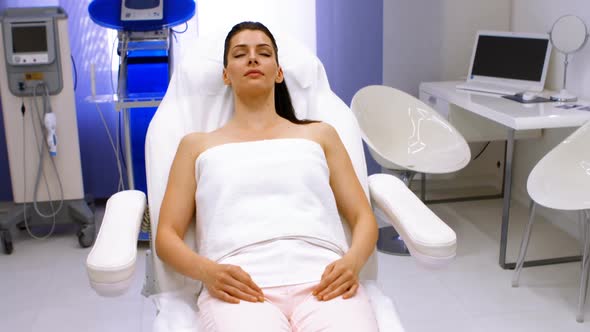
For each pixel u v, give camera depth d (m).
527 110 2.82
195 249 1.67
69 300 2.61
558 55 3.31
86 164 3.72
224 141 1.71
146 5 2.90
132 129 3.16
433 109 3.26
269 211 1.54
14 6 3.40
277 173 1.59
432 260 1.43
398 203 1.59
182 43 3.48
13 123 3.12
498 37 3.38
